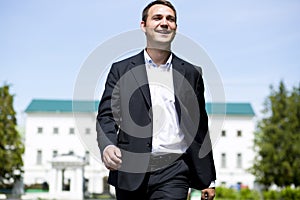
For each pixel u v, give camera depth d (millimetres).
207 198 3186
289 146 40719
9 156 43562
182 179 3020
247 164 60594
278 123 41438
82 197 34469
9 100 44250
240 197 37812
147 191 3002
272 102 41594
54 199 33875
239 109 61969
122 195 3020
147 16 3014
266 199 37906
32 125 59562
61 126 59594
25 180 58344
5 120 43938
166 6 3014
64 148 59000
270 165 41125
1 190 46781
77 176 35062
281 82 41844
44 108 60000
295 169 40625
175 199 2941
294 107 41281
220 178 60469
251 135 60938
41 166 58844
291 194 36812
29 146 59156
